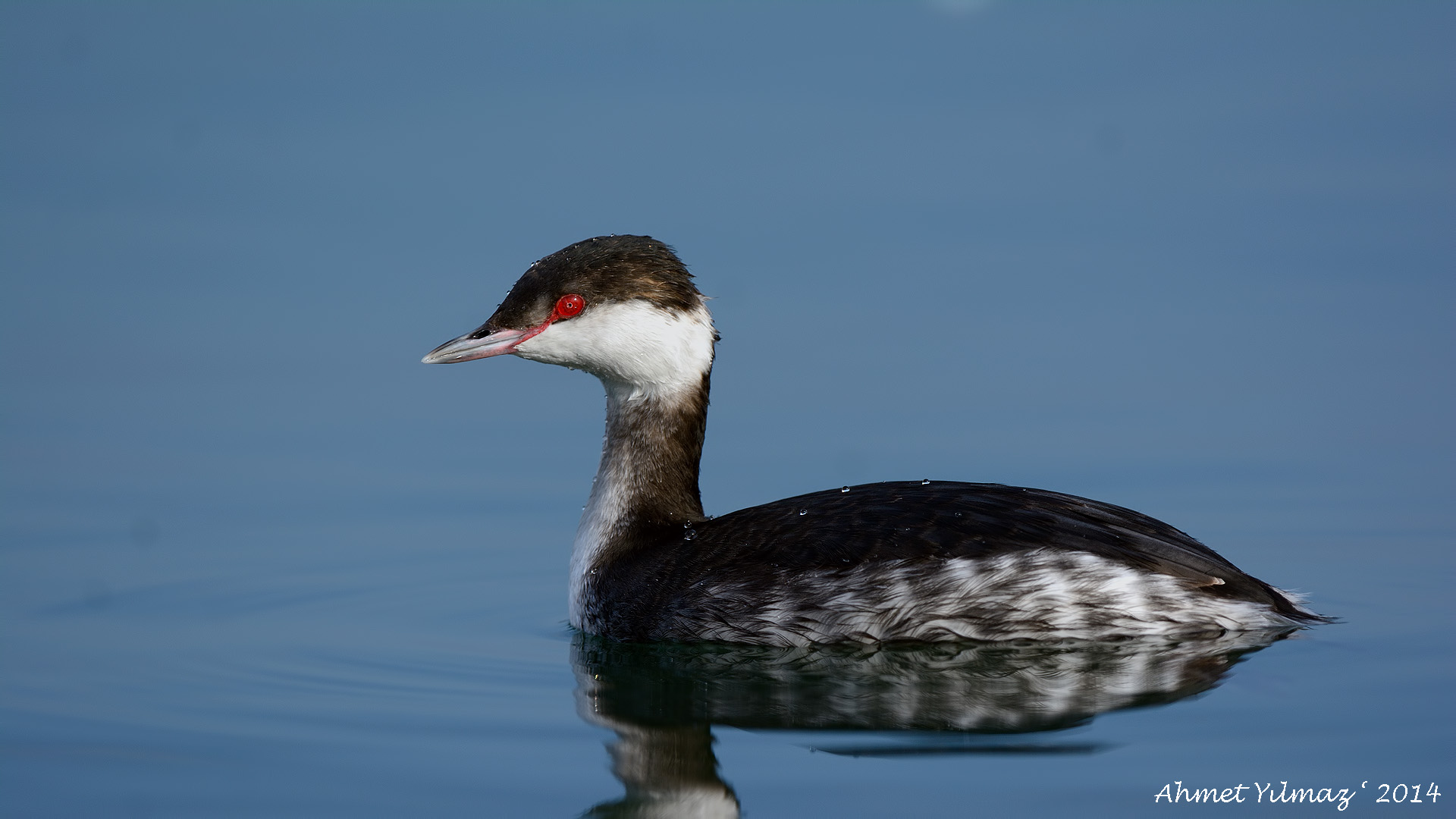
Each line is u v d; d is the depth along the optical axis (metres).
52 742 12.22
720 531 14.70
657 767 11.52
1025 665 13.27
